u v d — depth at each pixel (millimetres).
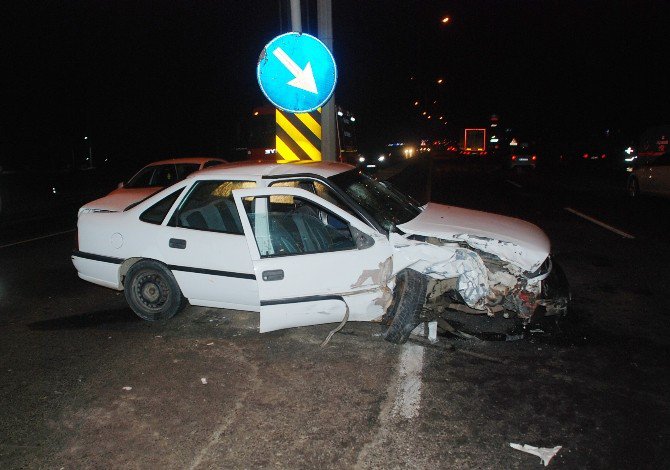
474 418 3816
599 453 3410
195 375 4559
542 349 4930
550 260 5305
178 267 5469
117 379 4523
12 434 3773
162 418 3916
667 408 3914
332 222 5766
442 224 5262
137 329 5598
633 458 3359
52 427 3846
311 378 4453
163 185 10281
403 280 4934
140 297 5742
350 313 4871
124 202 7062
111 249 5793
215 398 4176
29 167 22156
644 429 3656
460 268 4867
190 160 10812
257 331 5457
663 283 6840
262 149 19203
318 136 8453
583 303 6129
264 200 5039
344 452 3473
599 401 4023
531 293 5008
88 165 26375
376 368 4602
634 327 5418
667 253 8375
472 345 5023
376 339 5188
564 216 12281
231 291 5277
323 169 5602
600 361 4680
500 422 3766
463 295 4953
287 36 7102
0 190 15711
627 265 7715
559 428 3682
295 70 7184
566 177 24344
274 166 5621
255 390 4281
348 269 4797
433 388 4250
